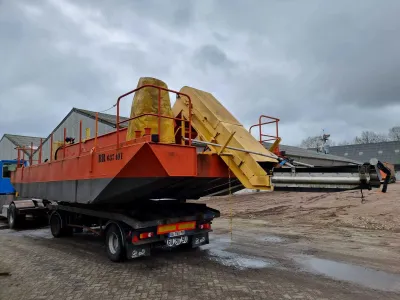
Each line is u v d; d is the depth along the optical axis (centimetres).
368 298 473
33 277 588
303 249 784
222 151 587
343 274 585
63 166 788
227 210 1741
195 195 809
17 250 813
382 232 1000
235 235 982
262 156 593
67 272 616
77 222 902
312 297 477
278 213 1523
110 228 703
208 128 642
